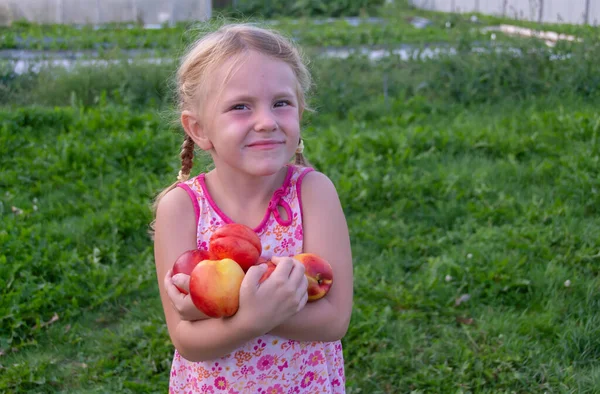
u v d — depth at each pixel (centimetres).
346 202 548
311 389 207
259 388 202
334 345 219
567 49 955
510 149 650
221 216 206
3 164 646
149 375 355
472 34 1173
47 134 730
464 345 360
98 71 930
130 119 750
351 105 867
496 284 414
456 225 505
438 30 1673
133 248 491
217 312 173
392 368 351
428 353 359
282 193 206
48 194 590
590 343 358
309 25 1838
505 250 454
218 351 182
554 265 430
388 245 481
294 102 193
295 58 200
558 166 598
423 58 1088
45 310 409
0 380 349
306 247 204
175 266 186
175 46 1123
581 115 712
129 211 526
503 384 336
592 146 623
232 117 188
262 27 220
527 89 884
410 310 400
